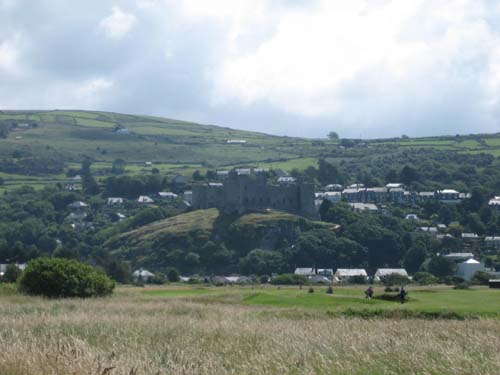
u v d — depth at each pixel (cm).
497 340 4025
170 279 19012
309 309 6625
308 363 3503
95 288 9125
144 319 5353
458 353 3600
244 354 3706
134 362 3162
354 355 3669
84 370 2947
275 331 4619
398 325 4966
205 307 6838
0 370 3017
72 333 4519
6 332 4453
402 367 3438
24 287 9038
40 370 2997
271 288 12444
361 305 6925
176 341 4219
